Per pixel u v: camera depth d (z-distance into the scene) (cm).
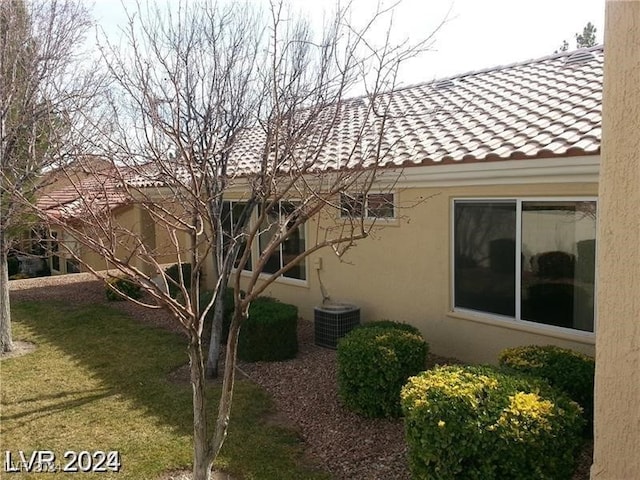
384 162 804
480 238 791
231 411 673
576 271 684
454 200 820
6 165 885
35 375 828
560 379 544
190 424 635
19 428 632
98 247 420
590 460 509
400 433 600
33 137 874
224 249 906
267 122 735
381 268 948
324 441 589
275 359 877
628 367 195
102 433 615
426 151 800
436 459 420
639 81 190
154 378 804
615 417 200
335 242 416
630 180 194
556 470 411
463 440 409
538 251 720
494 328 777
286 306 938
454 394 434
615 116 198
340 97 742
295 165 546
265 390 749
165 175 608
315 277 1098
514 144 691
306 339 1005
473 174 734
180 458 553
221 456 554
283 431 614
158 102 735
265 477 513
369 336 670
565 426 419
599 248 205
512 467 402
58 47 995
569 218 684
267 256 436
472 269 806
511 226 749
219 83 792
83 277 1834
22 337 1066
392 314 936
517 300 748
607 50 200
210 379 807
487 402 433
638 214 191
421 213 866
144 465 541
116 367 860
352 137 1023
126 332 1088
